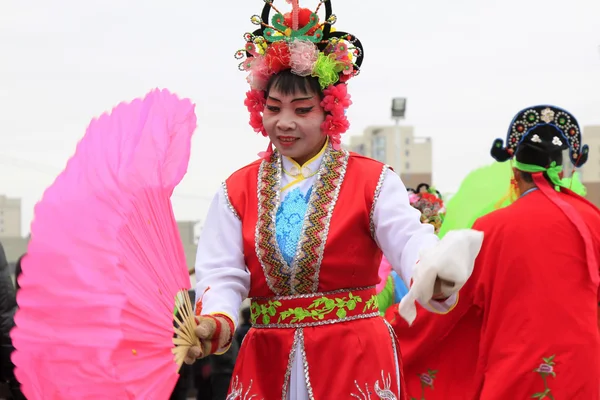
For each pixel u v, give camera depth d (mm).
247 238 3449
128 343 2465
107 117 2645
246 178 3584
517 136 5258
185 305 2896
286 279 3383
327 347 3350
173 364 2725
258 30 3672
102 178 2518
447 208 6426
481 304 5137
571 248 4957
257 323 3500
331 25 3582
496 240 5055
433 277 2635
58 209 2393
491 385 5020
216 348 3111
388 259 3375
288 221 3430
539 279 4949
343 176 3457
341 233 3352
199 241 3594
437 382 5309
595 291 5000
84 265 2398
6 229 36406
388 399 3367
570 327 4918
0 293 5961
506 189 6277
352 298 3408
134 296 2510
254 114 3625
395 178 3471
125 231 2527
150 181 2695
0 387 6137
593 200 26297
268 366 3428
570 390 4898
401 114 17531
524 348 4945
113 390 2404
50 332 2354
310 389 3324
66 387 2361
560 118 5203
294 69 3420
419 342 5281
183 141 2918
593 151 29078
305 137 3465
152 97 2814
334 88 3465
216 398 7754
